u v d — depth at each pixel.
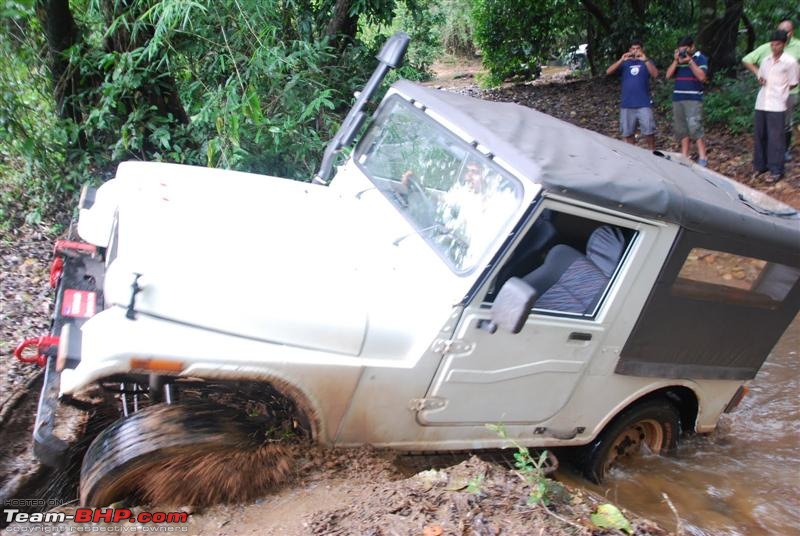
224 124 6.38
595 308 3.75
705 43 14.45
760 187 9.52
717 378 4.51
